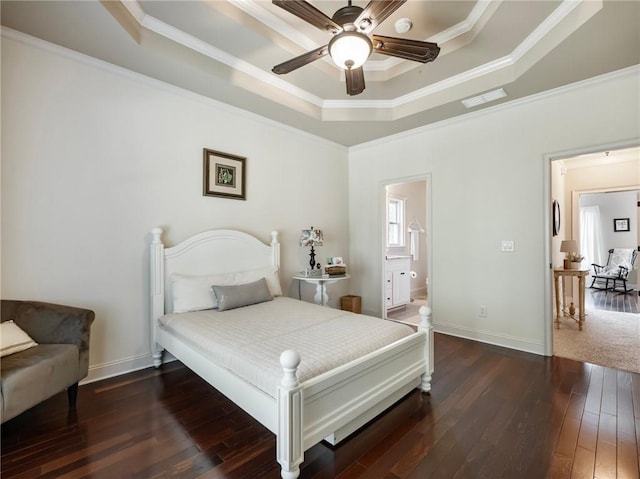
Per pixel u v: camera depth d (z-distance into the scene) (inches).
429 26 98.7
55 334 83.4
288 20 99.3
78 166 97.7
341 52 78.6
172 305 114.8
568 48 92.3
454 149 148.7
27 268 89.0
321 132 166.6
